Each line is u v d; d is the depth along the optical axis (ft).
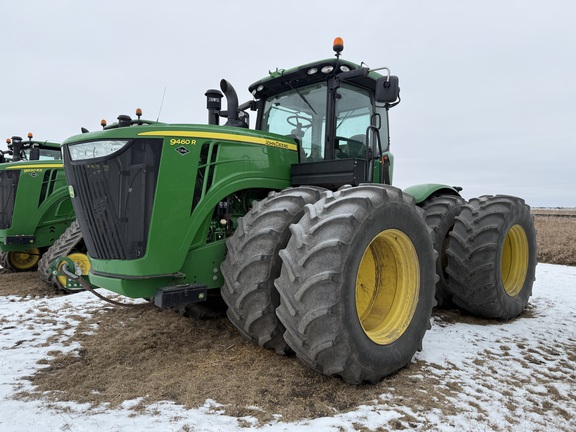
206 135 9.57
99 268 9.42
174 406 7.30
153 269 8.77
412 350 9.21
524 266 15.07
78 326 12.32
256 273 8.76
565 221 57.36
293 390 7.98
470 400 7.86
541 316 14.73
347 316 7.71
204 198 9.46
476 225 13.35
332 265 7.64
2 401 7.53
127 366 9.16
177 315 13.07
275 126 13.33
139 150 8.74
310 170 11.19
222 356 9.63
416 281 9.52
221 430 6.53
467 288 13.41
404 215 9.09
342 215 7.93
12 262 23.31
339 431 6.57
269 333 8.87
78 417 6.92
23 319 13.12
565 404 7.91
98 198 9.12
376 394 7.97
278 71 12.14
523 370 9.47
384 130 14.43
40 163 21.40
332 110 11.46
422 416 7.16
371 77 12.44
